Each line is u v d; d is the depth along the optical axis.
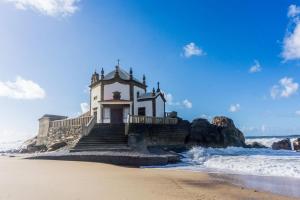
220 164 26.33
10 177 15.98
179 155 32.16
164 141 39.25
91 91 49.56
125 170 21.33
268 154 37.78
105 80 46.38
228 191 14.37
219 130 45.88
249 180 18.12
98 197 11.30
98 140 32.72
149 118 39.12
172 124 40.72
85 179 15.86
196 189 14.51
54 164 23.38
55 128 42.16
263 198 12.98
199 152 35.81
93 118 36.12
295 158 30.84
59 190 12.38
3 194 11.35
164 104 50.03
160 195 12.25
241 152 40.06
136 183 15.25
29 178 15.67
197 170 23.23
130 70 47.97
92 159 26.30
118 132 35.00
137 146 31.59
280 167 23.02
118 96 46.19
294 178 18.97
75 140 34.72
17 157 31.36
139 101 47.59
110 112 45.47
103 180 15.78
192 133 42.91
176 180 17.31
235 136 48.38
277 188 15.44
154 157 26.44
